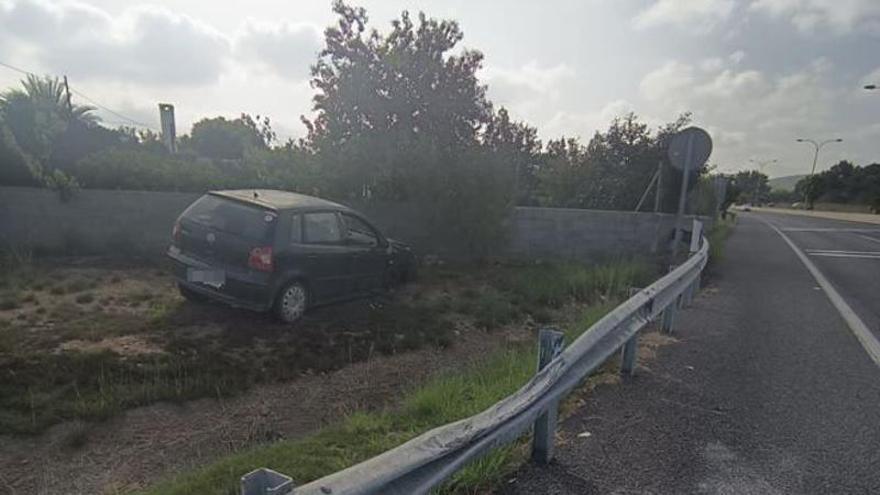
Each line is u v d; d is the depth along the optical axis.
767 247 15.84
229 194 6.39
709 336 5.75
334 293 6.88
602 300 8.52
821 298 7.99
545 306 8.09
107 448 3.46
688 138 9.42
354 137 11.34
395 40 11.84
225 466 2.97
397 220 11.34
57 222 9.38
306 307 6.44
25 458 3.27
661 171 14.00
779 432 3.46
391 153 11.20
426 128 12.09
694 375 4.50
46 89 22.17
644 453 3.14
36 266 8.21
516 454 3.09
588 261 11.91
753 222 36.56
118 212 9.71
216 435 3.75
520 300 8.16
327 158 11.13
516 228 12.19
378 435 3.44
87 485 3.07
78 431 3.55
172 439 3.64
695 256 7.69
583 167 16.20
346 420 3.76
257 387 4.55
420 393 4.09
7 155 9.15
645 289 4.71
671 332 5.86
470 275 9.94
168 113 26.06
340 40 11.54
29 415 3.66
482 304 7.70
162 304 6.52
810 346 5.44
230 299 5.88
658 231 12.31
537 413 2.80
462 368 5.25
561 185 16.23
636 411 3.74
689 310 6.99
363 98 11.41
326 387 4.71
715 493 2.75
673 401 3.93
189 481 2.84
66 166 9.89
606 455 3.11
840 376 4.55
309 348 5.49
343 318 6.72
